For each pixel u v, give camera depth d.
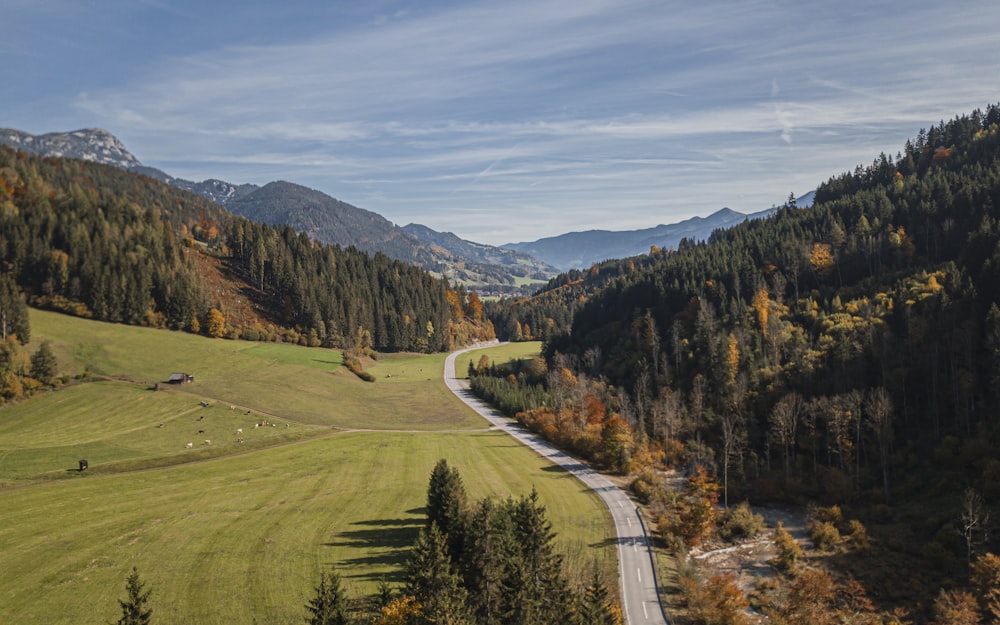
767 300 139.12
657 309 165.38
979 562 60.91
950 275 112.81
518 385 170.75
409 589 45.41
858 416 94.88
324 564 60.31
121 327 165.88
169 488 83.19
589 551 69.94
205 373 149.00
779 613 59.88
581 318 198.88
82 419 110.06
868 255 141.62
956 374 94.31
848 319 121.06
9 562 58.03
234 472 92.38
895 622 56.81
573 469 103.56
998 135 188.12
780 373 117.06
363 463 100.56
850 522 78.44
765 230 188.38
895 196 171.12
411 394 174.50
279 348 190.00
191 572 57.50
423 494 85.25
